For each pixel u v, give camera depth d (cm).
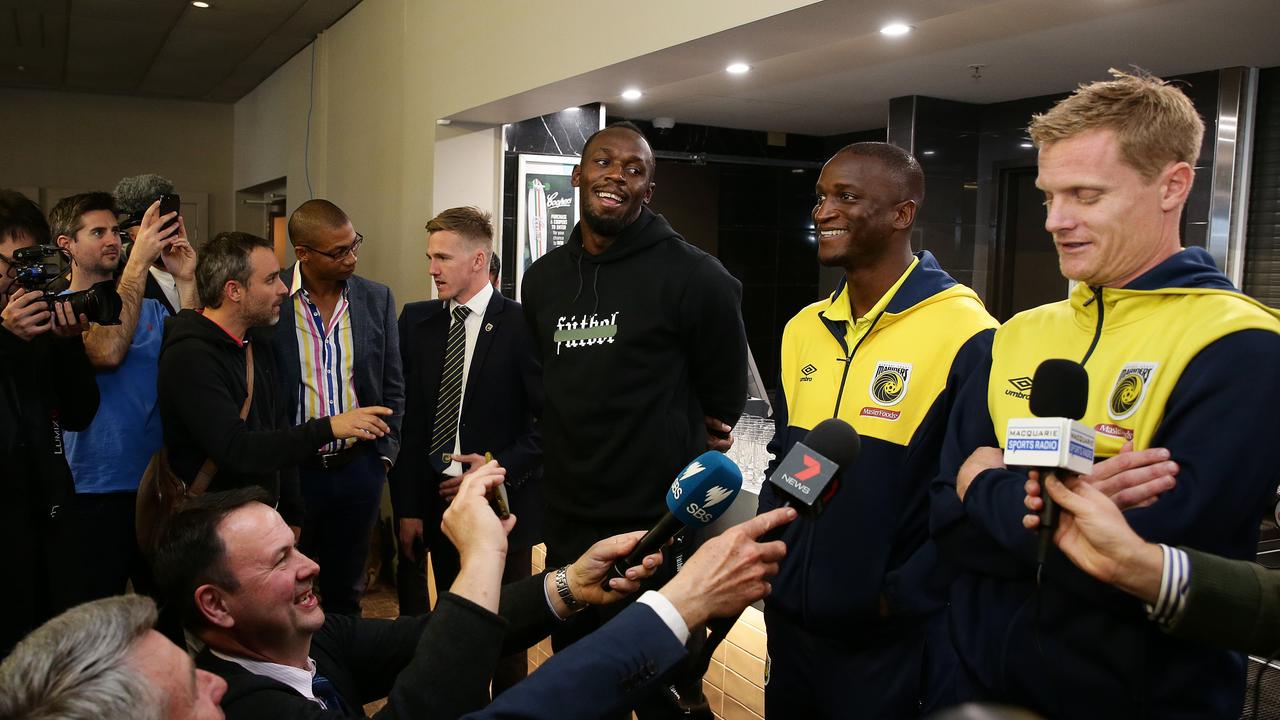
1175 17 412
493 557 135
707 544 115
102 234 298
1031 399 115
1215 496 108
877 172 187
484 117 486
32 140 998
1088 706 120
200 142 1062
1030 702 126
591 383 220
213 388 265
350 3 625
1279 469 110
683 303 216
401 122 548
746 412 325
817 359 202
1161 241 122
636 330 217
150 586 287
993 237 656
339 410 333
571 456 225
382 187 581
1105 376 125
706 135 788
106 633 91
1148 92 120
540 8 387
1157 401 117
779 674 201
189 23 687
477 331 320
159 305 302
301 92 771
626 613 110
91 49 781
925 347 183
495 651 128
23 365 230
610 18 338
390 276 570
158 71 878
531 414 323
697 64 332
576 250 232
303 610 153
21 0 628
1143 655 115
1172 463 110
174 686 93
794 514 117
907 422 182
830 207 190
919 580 175
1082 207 123
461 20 464
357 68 630
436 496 326
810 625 189
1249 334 111
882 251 190
